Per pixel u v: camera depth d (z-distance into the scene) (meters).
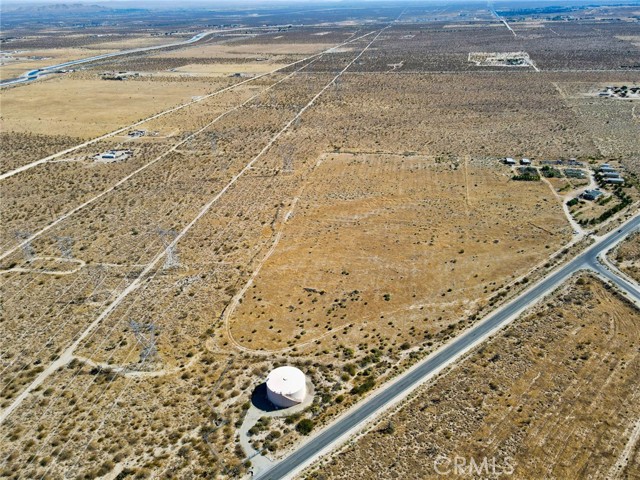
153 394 51.69
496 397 49.28
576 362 53.44
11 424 48.81
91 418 49.09
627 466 42.25
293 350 57.09
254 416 48.47
